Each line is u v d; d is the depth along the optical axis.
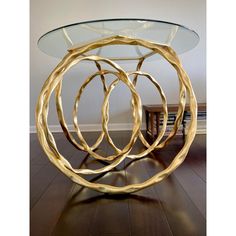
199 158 1.51
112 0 2.60
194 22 2.61
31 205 0.87
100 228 0.71
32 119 2.77
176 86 2.73
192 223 0.73
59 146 1.96
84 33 1.00
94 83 2.71
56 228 0.71
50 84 0.96
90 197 0.94
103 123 1.54
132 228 0.71
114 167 1.34
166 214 0.79
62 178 1.17
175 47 1.33
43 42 1.13
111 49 1.34
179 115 1.51
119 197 0.93
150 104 2.74
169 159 1.50
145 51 1.39
